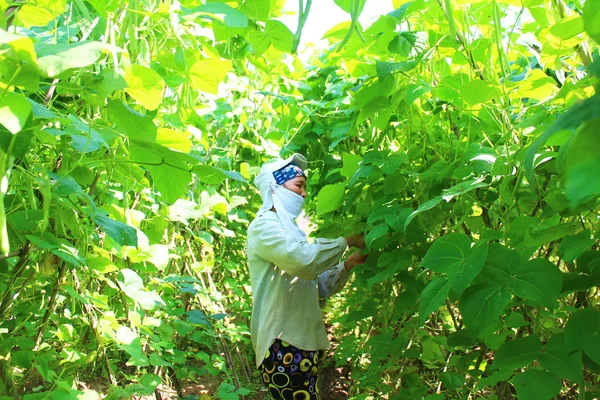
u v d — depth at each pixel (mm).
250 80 3156
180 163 1185
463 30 1538
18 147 800
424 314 1271
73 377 1685
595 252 1249
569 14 1368
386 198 2094
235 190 4051
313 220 4051
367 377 2578
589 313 1109
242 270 4406
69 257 1231
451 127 2020
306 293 2277
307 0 831
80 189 1168
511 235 1467
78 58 716
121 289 1812
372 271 2221
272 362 2238
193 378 2840
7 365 1243
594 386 1858
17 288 1404
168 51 1772
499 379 1409
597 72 378
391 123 2441
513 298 1449
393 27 1658
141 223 2094
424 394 2078
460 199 1803
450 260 1252
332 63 3129
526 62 2188
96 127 1236
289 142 3217
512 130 1466
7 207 1346
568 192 334
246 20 1321
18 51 643
